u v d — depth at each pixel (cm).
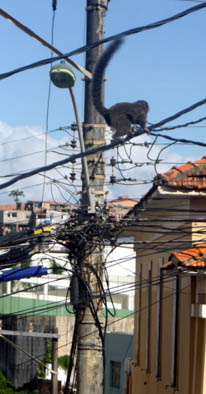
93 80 1555
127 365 4950
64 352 6212
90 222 2777
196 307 2697
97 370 2883
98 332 2894
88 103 2750
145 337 4134
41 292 7188
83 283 2850
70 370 3188
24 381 5419
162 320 3512
